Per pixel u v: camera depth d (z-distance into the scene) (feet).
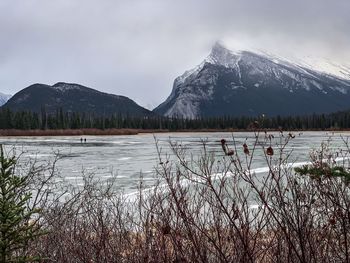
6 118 479.00
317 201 11.05
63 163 120.16
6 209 9.60
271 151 9.70
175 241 10.00
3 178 9.93
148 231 11.64
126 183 66.80
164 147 215.72
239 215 10.18
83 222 13.99
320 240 9.95
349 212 9.68
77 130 495.41
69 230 13.69
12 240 9.86
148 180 70.44
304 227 9.66
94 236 13.74
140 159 138.10
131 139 362.53
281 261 9.69
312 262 9.78
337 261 10.03
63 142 293.84
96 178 75.87
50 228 13.44
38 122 501.15
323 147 12.58
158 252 10.71
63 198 22.82
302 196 10.16
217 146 182.39
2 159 10.02
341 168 10.38
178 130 604.90
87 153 172.45
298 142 236.43
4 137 403.75
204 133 535.60
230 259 9.59
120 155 161.17
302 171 10.61
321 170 10.36
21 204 10.07
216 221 10.36
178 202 10.57
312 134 419.95
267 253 10.73
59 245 12.49
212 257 10.22
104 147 223.92
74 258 12.27
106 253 11.99
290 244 9.30
